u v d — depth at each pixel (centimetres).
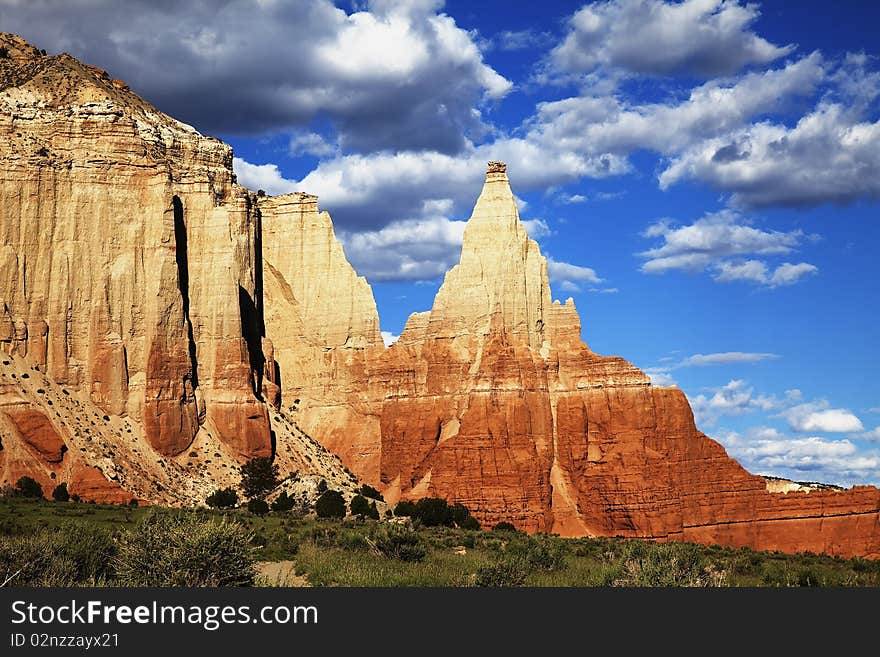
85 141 13338
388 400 14575
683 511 13288
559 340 14438
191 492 12156
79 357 12662
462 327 14450
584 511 13325
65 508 9419
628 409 13725
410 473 14025
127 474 11862
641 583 4881
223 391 13325
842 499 13638
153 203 13300
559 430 13850
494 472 13138
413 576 5216
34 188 12825
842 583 6144
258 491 12225
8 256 12556
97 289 12825
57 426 11869
